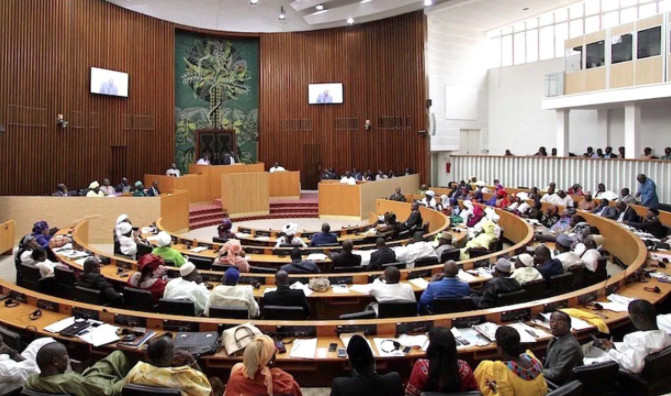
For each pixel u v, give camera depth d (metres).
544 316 5.10
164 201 13.81
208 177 18.08
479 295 6.40
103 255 8.05
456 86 21.78
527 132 21.23
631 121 15.55
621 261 9.68
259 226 16.06
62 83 16.33
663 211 11.63
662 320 4.62
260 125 22.19
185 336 4.61
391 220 11.80
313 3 19.14
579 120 19.80
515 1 18.61
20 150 15.03
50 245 8.95
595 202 13.61
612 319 5.10
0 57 14.41
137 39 18.98
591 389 3.89
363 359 3.39
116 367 4.21
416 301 5.99
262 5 21.48
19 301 5.66
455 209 14.52
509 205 14.91
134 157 18.95
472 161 20.55
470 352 4.49
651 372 3.97
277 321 4.89
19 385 3.98
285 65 22.05
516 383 3.47
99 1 17.59
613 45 15.59
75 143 16.84
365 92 21.56
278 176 19.42
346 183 17.44
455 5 19.05
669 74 13.99
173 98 20.22
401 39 20.80
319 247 9.23
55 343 3.73
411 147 20.78
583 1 18.81
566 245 7.65
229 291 5.62
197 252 9.06
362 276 6.86
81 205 13.32
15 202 13.01
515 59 21.73
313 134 22.08
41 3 15.62
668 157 15.01
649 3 17.19
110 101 18.11
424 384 3.38
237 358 4.37
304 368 4.45
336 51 21.83
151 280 6.27
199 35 21.38
